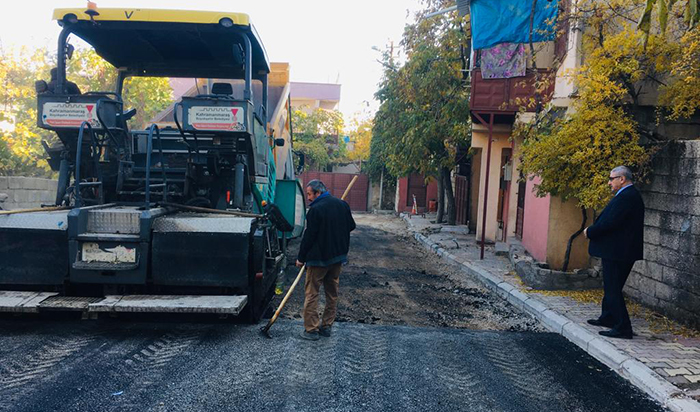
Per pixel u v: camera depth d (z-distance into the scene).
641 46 6.27
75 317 5.25
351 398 3.64
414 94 14.79
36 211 4.96
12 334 4.67
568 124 6.70
